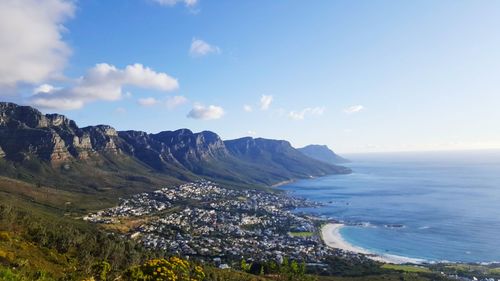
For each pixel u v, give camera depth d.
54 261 90.94
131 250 143.88
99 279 73.19
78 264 91.62
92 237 149.38
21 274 50.41
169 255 168.00
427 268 188.25
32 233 114.94
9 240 95.44
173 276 38.62
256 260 196.50
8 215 124.88
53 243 112.00
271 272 156.75
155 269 38.97
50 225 153.00
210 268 134.38
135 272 38.84
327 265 192.12
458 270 183.75
